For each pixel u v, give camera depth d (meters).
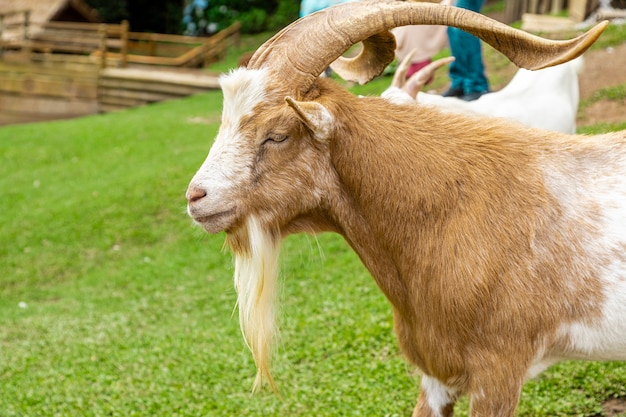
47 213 12.09
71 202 12.41
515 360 3.39
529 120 6.61
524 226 3.37
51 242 11.15
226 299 8.20
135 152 15.27
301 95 3.46
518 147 3.53
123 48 25.09
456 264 3.39
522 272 3.34
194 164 13.26
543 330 3.38
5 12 26.47
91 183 13.45
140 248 10.66
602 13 14.10
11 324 8.41
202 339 6.99
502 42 3.38
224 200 3.43
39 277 10.20
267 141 3.45
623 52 11.84
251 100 3.44
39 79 23.05
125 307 8.52
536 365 3.50
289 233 3.71
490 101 6.59
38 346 7.53
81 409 5.82
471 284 3.36
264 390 5.70
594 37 3.07
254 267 3.59
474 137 3.54
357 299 7.08
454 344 3.47
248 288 3.68
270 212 3.52
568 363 5.14
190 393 5.77
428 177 3.47
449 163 3.48
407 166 3.48
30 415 5.79
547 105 6.70
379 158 3.48
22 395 6.16
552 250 3.35
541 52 3.26
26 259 10.74
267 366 3.81
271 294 3.68
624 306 3.29
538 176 3.45
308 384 5.66
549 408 4.65
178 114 19.16
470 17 3.37
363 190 3.52
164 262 9.89
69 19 30.31
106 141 16.53
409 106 3.62
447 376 3.56
